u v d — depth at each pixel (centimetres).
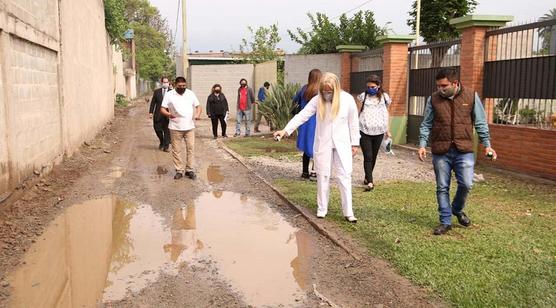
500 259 507
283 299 442
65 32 1087
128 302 436
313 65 2061
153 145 1473
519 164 961
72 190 850
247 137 1662
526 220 650
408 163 1112
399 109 1412
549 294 425
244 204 770
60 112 1044
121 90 4359
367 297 442
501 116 1028
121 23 2573
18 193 721
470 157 598
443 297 429
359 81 1706
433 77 1288
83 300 439
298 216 700
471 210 697
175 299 443
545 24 899
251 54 2734
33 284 472
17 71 742
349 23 2209
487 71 1051
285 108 1636
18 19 738
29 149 793
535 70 923
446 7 2327
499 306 406
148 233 627
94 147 1379
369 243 567
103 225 658
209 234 623
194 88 2548
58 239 600
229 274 497
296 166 1081
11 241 579
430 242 560
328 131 656
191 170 964
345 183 648
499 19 1038
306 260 533
